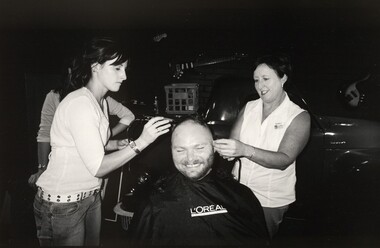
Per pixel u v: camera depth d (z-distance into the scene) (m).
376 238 2.47
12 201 2.84
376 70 3.75
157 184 1.38
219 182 1.38
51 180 1.45
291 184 1.67
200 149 1.30
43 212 1.49
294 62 3.95
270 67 1.54
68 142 1.43
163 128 1.40
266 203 1.65
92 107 1.43
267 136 1.63
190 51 4.27
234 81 3.22
